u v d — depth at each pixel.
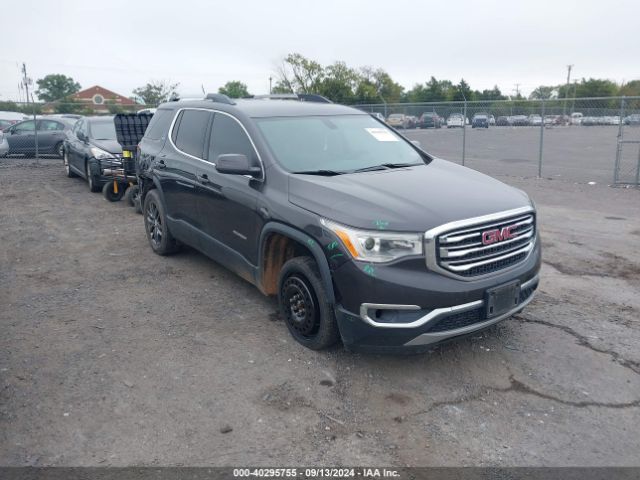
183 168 6.02
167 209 6.57
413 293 3.73
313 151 5.02
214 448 3.35
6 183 13.54
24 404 3.78
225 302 5.55
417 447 3.38
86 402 3.81
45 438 3.43
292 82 43.09
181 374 4.18
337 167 4.90
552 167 16.75
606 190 12.61
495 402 3.86
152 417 3.65
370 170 4.91
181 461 3.24
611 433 3.53
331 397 3.89
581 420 3.67
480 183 4.65
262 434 3.49
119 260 6.96
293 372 4.20
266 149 4.86
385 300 3.76
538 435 3.51
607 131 18.73
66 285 6.08
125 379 4.11
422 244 3.75
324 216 4.07
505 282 4.04
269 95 6.80
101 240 7.96
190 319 5.16
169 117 6.79
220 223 5.41
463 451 3.35
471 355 4.48
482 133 20.27
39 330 4.93
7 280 6.25
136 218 9.44
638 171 13.14
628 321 5.16
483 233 3.94
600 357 4.48
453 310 3.79
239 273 5.30
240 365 4.30
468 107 19.23
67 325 5.03
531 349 4.59
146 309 5.39
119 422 3.59
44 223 9.10
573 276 6.41
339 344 4.58
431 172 4.92
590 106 19.27
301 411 3.72
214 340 4.73
